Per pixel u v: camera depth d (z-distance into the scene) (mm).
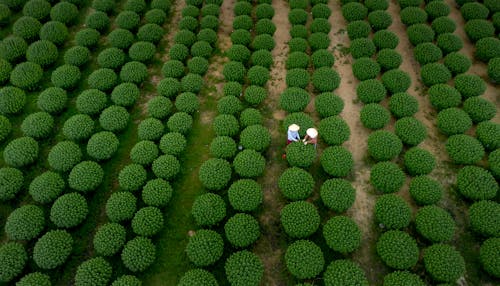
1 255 17719
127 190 20406
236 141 23188
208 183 20328
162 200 19766
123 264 18578
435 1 29969
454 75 26141
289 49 28312
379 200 19453
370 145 21641
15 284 17750
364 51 26625
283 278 18266
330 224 18672
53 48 26969
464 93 24266
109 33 29906
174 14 31516
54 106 23703
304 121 22547
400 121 22531
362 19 29703
